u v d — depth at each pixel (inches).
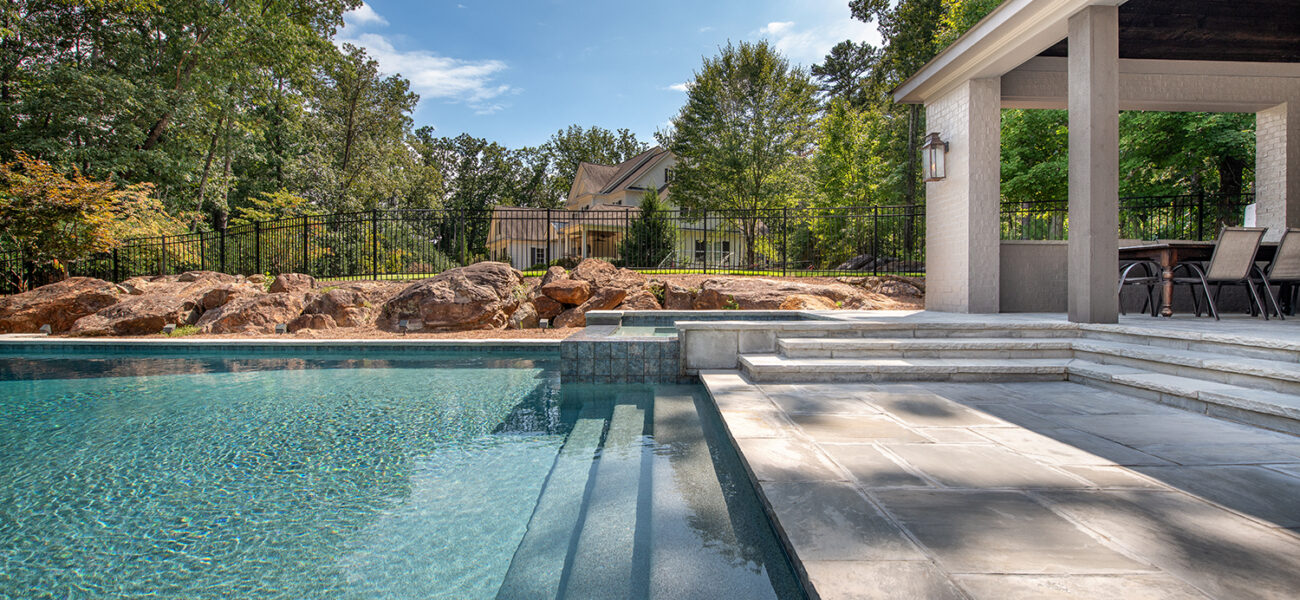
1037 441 90.0
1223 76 250.2
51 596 63.2
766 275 447.5
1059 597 42.1
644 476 89.4
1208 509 60.8
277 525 81.7
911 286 395.5
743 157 780.6
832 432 96.7
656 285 405.4
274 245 555.2
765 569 55.2
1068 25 176.2
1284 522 57.1
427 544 74.8
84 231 471.2
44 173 470.3
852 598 42.3
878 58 1202.0
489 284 365.1
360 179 1082.7
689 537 63.5
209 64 682.8
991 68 224.8
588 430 131.0
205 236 556.1
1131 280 208.7
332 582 65.0
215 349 292.4
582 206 1264.8
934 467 76.4
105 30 649.0
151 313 350.3
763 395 133.6
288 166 907.4
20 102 605.0
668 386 178.4
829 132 847.7
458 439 126.0
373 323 358.9
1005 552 50.3
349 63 963.3
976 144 237.0
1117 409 114.7
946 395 132.0
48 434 133.9
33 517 85.7
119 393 184.7
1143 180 505.7
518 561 66.4
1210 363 120.2
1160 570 46.6
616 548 63.7
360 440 126.3
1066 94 246.7
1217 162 475.2
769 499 64.2
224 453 117.8
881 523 57.1
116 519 84.7
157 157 647.1
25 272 511.8
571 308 380.8
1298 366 109.0
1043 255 251.6
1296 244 187.3
